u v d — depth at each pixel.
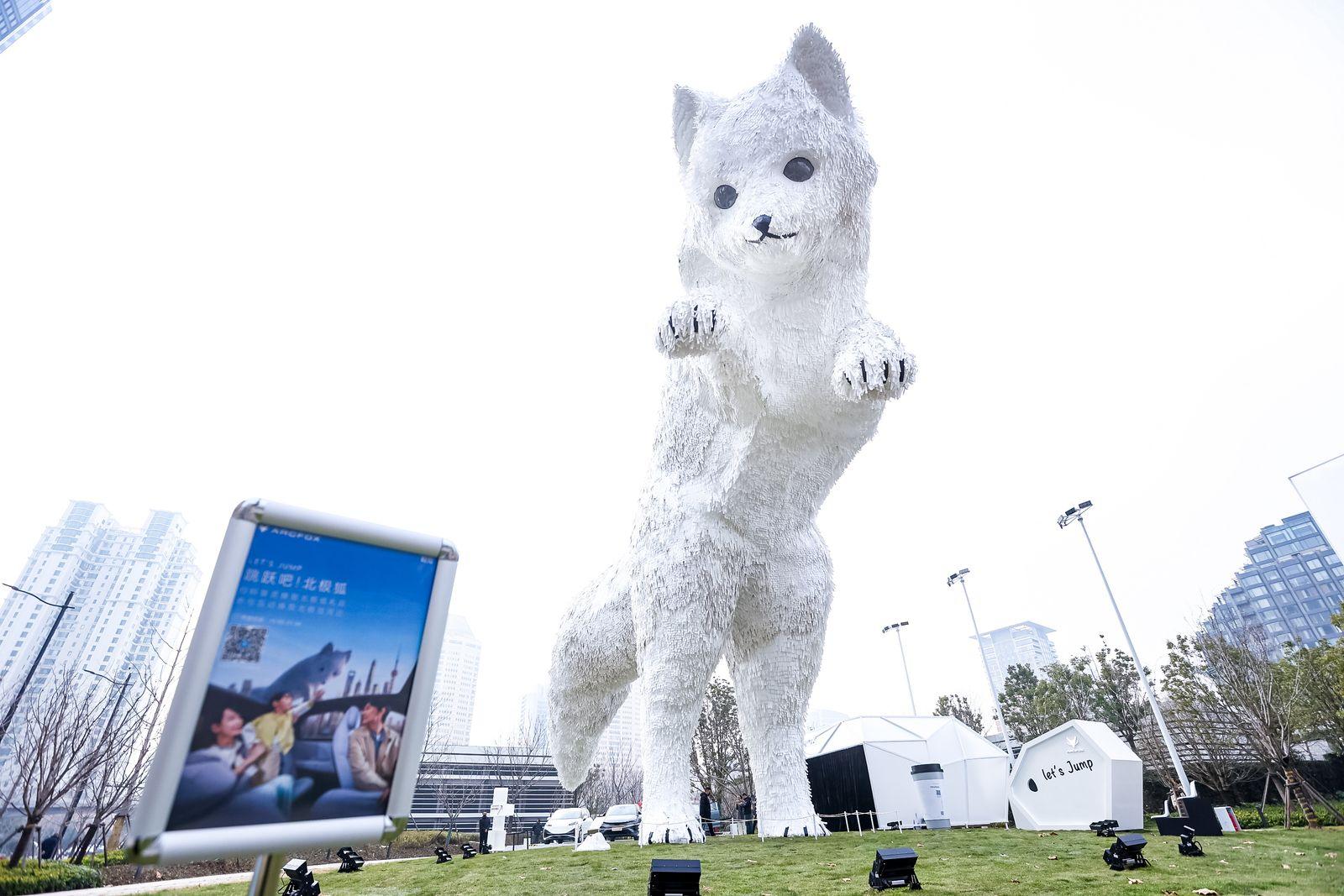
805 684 8.70
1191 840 6.05
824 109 7.29
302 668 2.44
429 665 2.72
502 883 5.34
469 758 37.22
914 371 6.74
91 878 9.70
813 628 8.65
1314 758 22.97
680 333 6.73
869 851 6.29
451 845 21.27
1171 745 18.42
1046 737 11.64
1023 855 6.10
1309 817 17.03
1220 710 23.39
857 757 15.65
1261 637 26.08
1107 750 10.70
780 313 7.45
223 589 2.36
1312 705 20.78
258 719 2.31
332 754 2.42
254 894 2.25
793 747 8.59
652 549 8.23
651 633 8.02
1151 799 23.75
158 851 2.01
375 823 2.42
